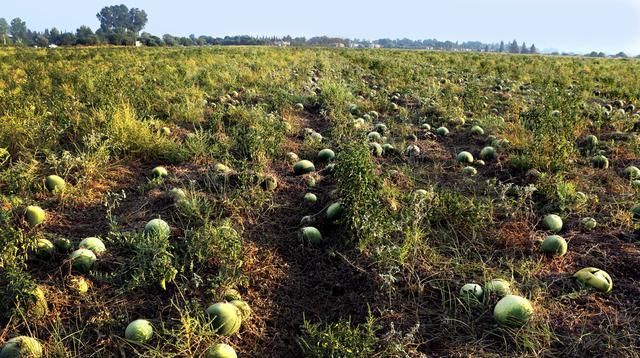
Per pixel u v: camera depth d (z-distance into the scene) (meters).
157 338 3.75
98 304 4.02
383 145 8.05
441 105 11.05
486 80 17.34
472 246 5.06
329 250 5.08
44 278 4.33
